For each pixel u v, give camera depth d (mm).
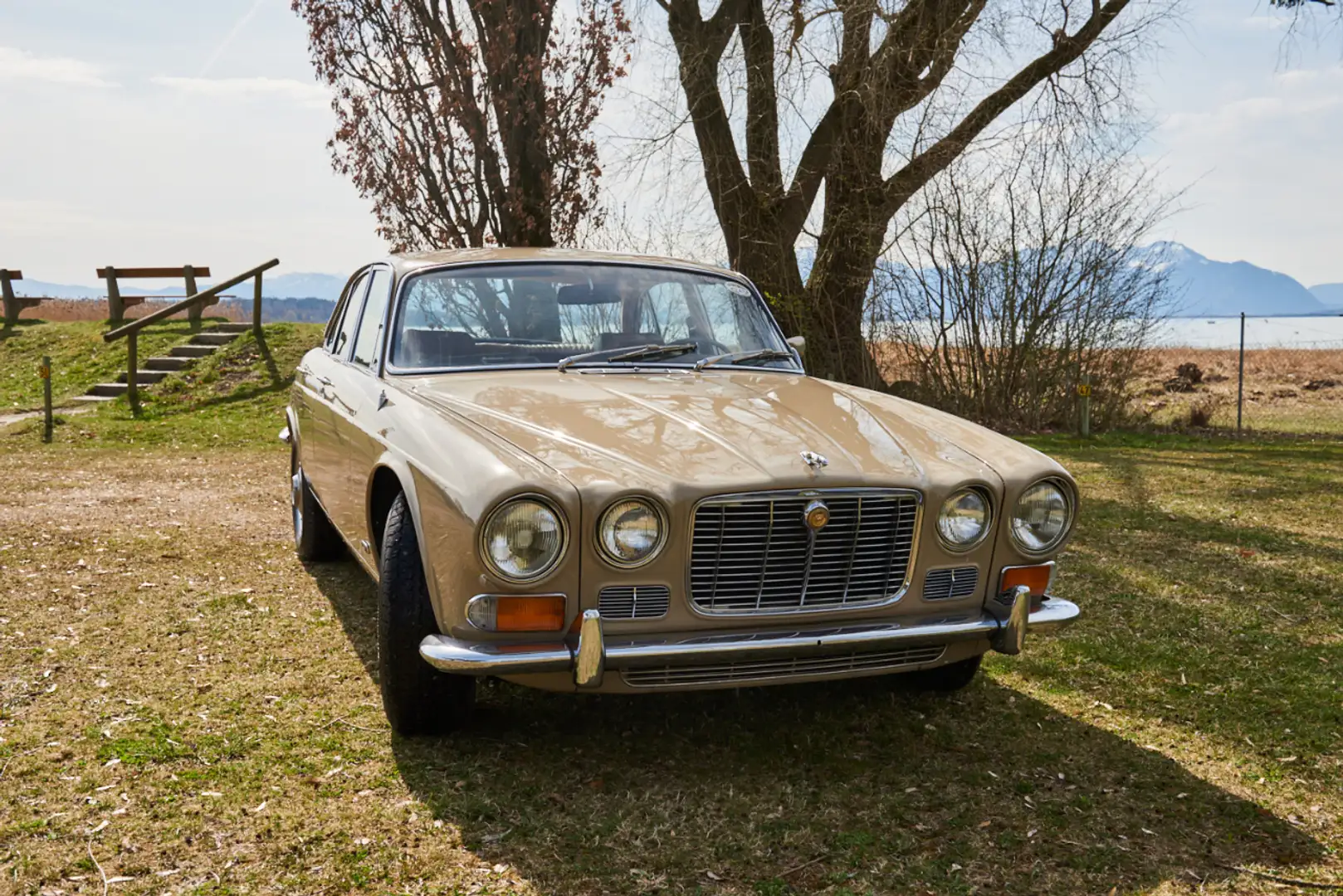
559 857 2820
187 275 18719
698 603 3107
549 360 4176
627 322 4438
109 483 8805
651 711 3863
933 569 3352
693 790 3238
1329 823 3104
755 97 13211
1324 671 4422
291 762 3352
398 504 3457
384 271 4711
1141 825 3072
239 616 4922
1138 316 14008
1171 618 5203
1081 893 2705
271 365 15133
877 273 13609
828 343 13758
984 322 14062
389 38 11195
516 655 2936
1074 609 3564
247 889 2631
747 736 3660
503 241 11766
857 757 3518
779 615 3154
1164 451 12070
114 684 4008
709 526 3072
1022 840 2967
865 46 12555
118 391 14484
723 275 4918
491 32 11086
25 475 9148
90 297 22312
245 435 11898
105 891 2604
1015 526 3439
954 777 3373
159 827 2918
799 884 2719
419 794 3150
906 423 3770
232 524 7105
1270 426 15734
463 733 3604
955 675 4027
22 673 4098
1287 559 6445
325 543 5855
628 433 3287
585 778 3297
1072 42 13000
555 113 11461
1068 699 4094
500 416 3381
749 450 3242
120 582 5508
